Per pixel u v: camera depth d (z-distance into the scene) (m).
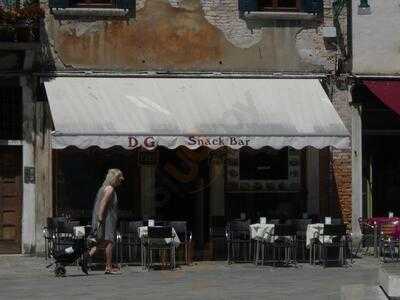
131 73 27.27
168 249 24.73
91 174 27.44
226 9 27.86
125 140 24.80
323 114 26.53
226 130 25.55
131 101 26.16
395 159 28.98
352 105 28.41
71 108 25.42
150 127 25.12
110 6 27.31
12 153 27.02
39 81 26.83
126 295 18.91
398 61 28.61
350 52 28.36
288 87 27.61
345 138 25.91
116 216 23.16
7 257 26.59
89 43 27.14
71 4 27.16
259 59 27.98
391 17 28.62
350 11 28.41
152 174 27.81
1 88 26.81
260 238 25.06
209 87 27.25
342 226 24.25
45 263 25.19
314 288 19.91
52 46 26.95
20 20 25.69
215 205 28.11
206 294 19.05
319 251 25.72
